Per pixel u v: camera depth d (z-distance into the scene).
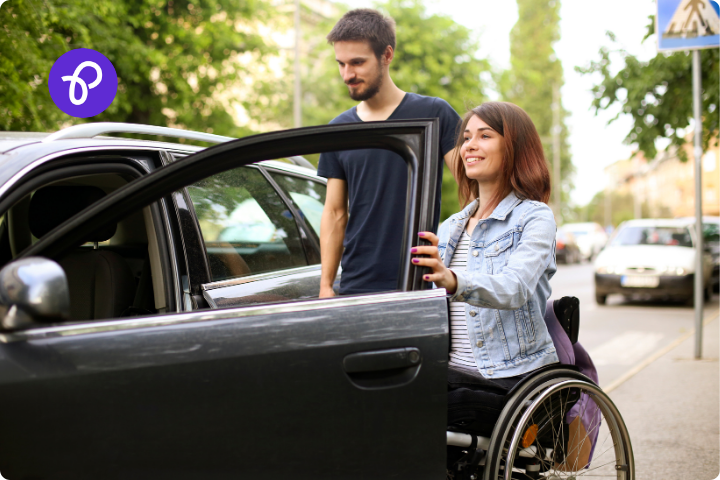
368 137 1.74
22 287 1.39
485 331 2.22
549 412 2.18
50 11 6.60
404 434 1.71
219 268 2.43
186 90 12.69
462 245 2.37
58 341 1.51
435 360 1.75
